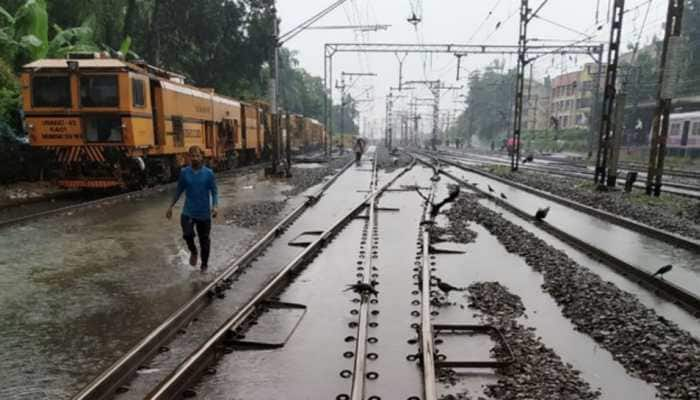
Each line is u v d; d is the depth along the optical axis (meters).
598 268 8.86
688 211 14.70
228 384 4.51
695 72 49.53
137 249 9.41
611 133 21.64
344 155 55.59
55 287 7.16
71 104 15.52
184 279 7.55
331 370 4.80
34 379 4.56
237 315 5.75
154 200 15.59
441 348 5.34
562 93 91.19
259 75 42.22
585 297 6.75
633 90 57.56
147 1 33.28
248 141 32.81
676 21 17.03
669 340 5.41
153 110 18.28
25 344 5.28
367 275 7.60
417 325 5.76
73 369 4.75
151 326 5.78
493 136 102.56
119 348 5.21
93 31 26.02
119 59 17.25
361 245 10.12
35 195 16.16
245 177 25.02
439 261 9.05
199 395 4.32
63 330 5.65
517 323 6.11
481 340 5.57
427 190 20.30
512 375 4.71
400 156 50.38
